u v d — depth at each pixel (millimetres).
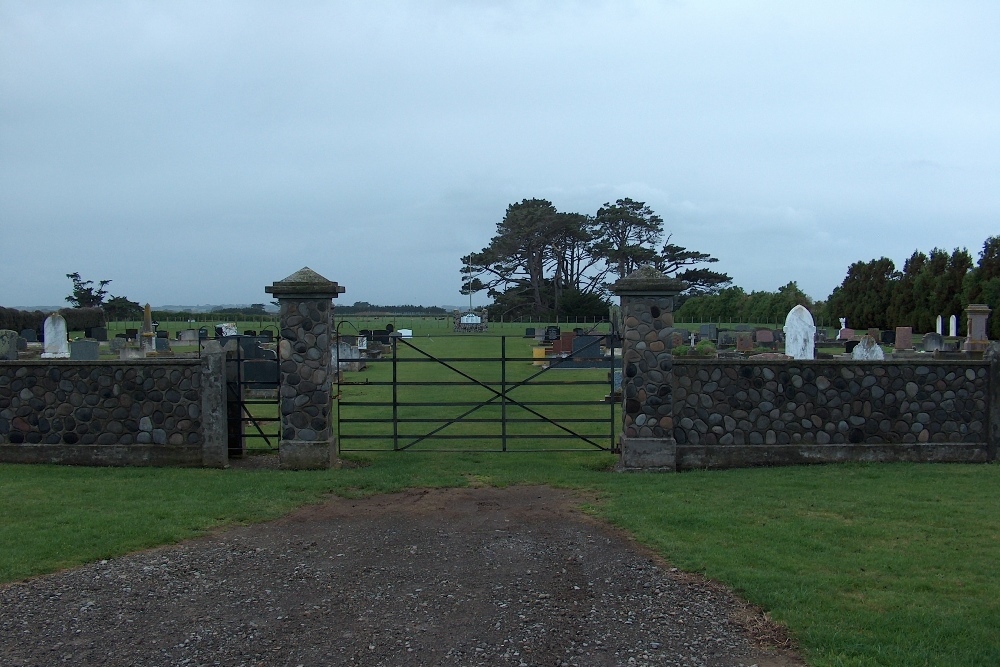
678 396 10547
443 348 39156
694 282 89812
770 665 4449
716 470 10297
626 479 9648
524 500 8680
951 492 8648
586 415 16297
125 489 8922
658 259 87750
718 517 7539
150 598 5527
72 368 10719
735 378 10547
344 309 126250
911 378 10617
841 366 10562
